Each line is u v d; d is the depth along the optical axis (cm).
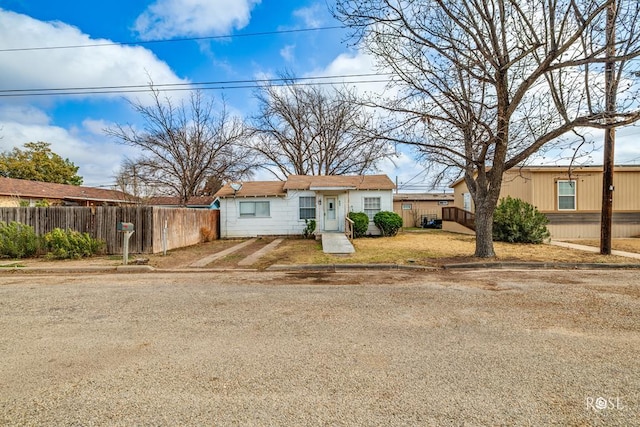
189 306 496
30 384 271
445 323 409
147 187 2148
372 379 273
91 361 313
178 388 262
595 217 1509
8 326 412
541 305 484
